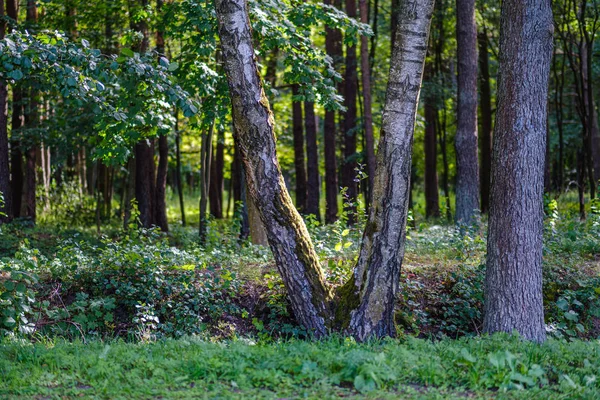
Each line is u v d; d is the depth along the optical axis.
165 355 6.85
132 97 10.23
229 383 5.81
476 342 7.09
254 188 8.30
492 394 5.61
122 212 26.34
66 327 9.31
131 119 10.52
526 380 5.73
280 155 30.33
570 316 8.90
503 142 7.99
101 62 9.11
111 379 5.93
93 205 25.94
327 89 12.96
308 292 8.34
